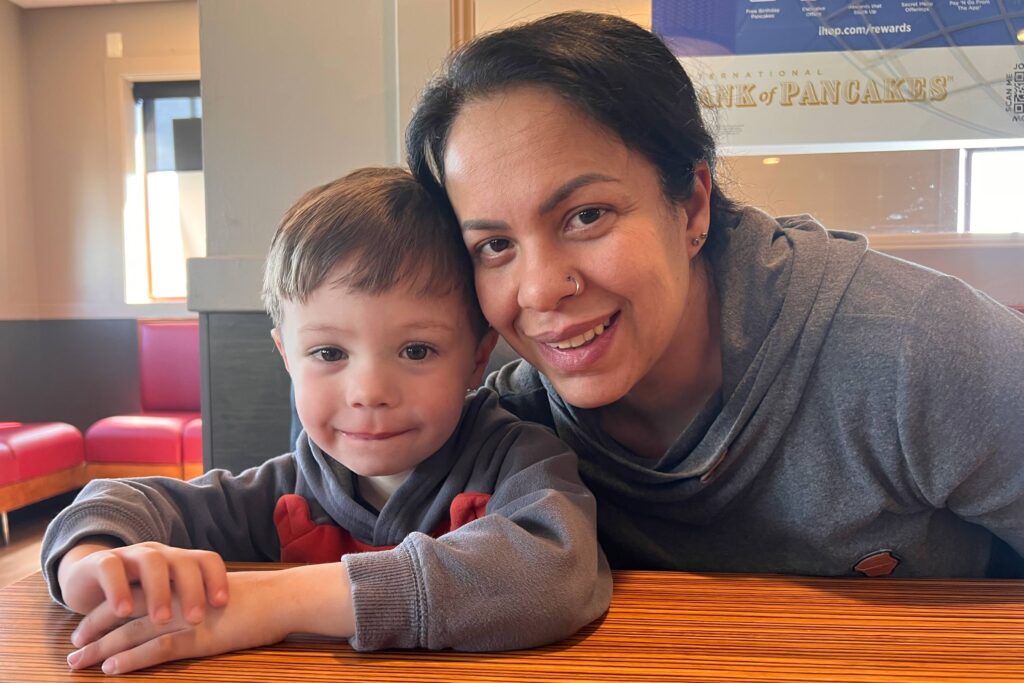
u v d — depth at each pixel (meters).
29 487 2.75
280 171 1.19
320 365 0.62
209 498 0.69
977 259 1.14
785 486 0.64
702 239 0.63
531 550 0.47
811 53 1.12
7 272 3.62
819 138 1.14
